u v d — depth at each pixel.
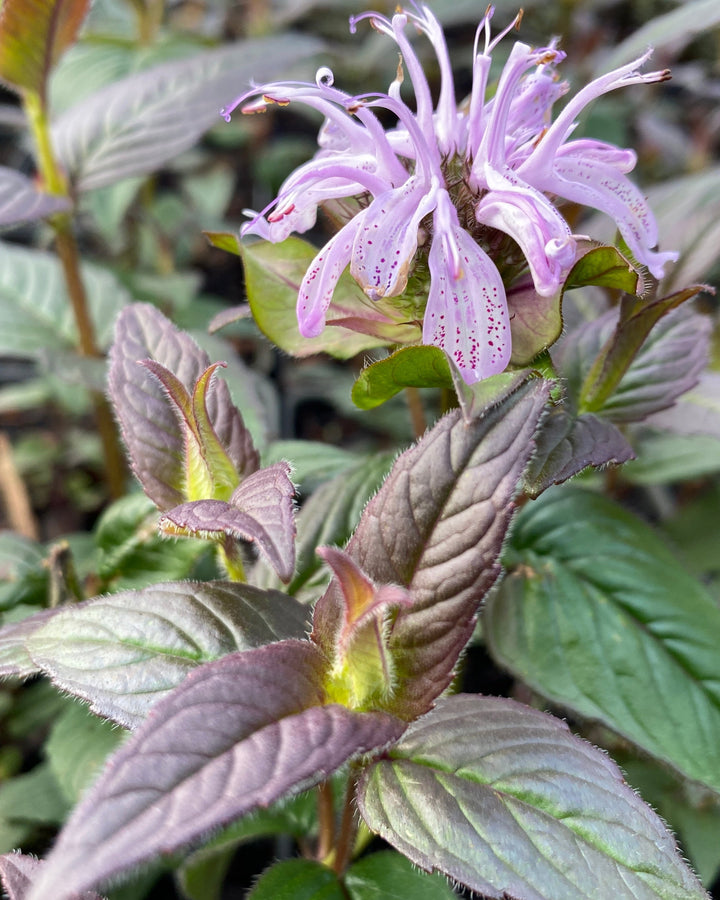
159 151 0.22
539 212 0.11
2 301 0.25
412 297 0.13
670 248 0.17
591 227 0.21
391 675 0.10
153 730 0.08
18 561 0.18
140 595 0.11
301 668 0.10
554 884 0.09
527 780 0.10
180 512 0.10
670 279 0.17
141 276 0.33
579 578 0.15
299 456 0.20
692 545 0.23
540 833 0.10
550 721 0.11
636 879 0.09
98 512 0.33
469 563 0.10
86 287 0.26
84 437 0.35
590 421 0.13
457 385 0.10
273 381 0.36
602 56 0.37
